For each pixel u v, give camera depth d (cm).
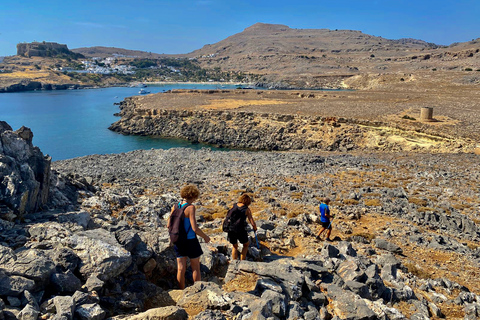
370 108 9038
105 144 8294
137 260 779
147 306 676
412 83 18438
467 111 7931
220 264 957
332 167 3966
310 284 804
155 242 882
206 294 663
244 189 2731
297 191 2688
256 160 4603
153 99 14150
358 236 1516
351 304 754
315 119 8000
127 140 8812
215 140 8512
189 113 9781
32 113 13650
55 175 1488
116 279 692
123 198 1573
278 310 646
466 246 1541
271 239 1316
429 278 1146
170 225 758
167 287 818
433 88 15412
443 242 1562
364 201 2336
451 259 1355
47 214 960
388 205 2208
